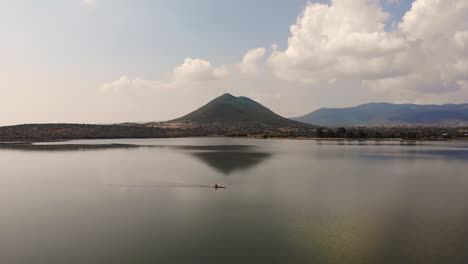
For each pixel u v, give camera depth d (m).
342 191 56.44
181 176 71.38
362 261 29.03
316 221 39.72
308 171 79.69
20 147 153.88
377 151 138.75
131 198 51.28
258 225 38.38
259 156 116.06
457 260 29.16
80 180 66.50
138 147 159.88
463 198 51.34
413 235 35.06
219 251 31.00
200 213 42.97
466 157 113.19
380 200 50.03
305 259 29.36
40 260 29.27
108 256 30.00
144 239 33.97
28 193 54.72
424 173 77.12
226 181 65.56
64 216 41.78
